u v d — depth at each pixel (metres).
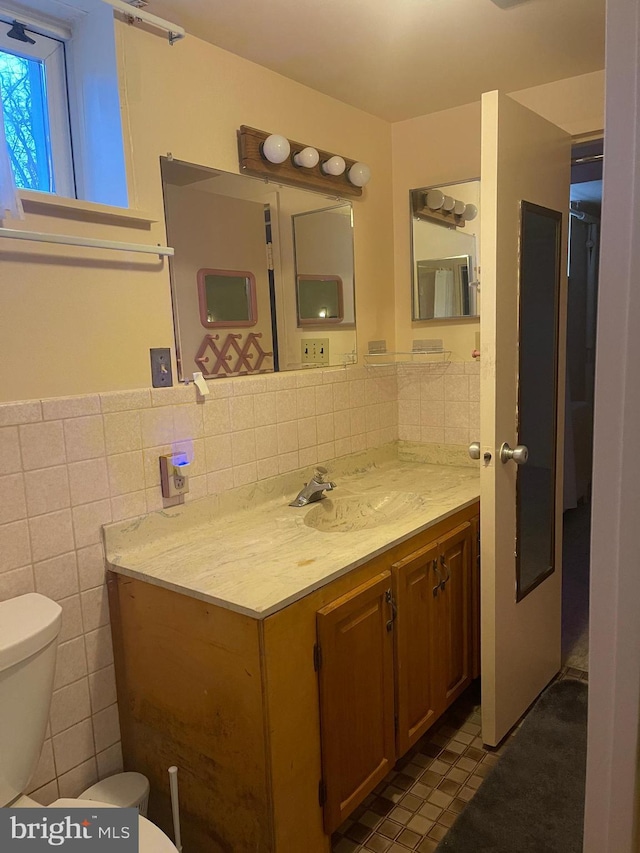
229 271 2.03
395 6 1.76
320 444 2.41
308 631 1.49
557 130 2.11
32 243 1.51
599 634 0.54
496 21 1.85
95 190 1.80
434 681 2.03
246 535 1.87
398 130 2.72
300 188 2.29
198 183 1.92
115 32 1.67
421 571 1.92
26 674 1.32
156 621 1.59
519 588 2.11
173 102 1.84
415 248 2.73
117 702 1.74
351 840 1.73
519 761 2.00
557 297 2.21
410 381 2.80
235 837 1.52
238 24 1.83
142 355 1.77
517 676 2.15
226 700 1.47
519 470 2.05
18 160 1.74
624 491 0.50
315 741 1.54
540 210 2.03
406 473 2.62
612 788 0.55
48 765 1.61
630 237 0.48
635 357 0.48
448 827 1.77
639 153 0.47
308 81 2.25
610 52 0.47
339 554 1.68
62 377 1.59
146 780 1.66
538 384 2.14
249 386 2.08
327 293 2.44
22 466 1.50
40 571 1.55
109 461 1.68
